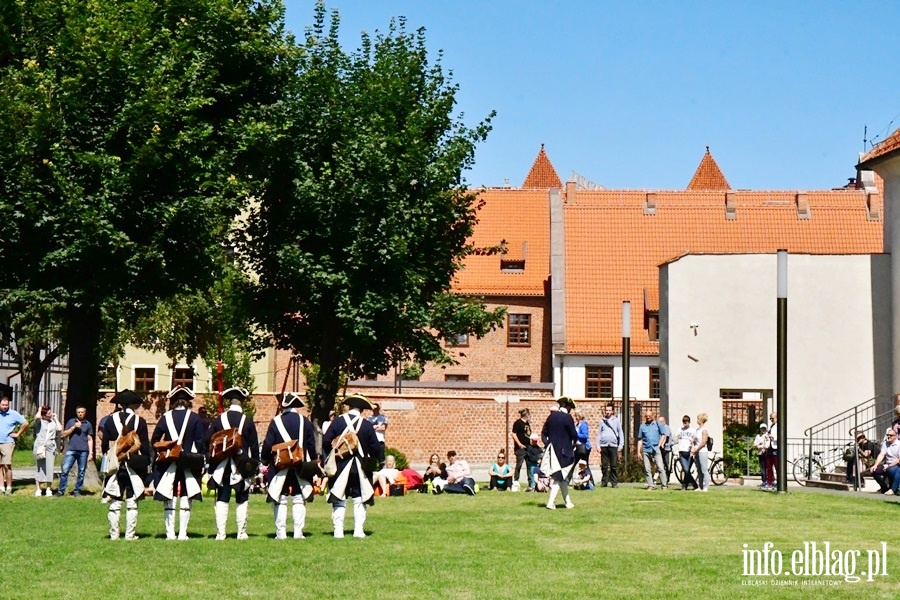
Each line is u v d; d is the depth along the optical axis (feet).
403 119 99.60
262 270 101.24
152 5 91.81
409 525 64.59
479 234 247.50
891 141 120.37
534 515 70.64
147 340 165.68
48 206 85.97
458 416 162.09
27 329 147.02
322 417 100.78
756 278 119.44
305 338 106.93
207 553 50.98
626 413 113.29
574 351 219.82
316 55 100.94
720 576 44.83
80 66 86.58
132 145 86.22
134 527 57.21
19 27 90.38
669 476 106.73
